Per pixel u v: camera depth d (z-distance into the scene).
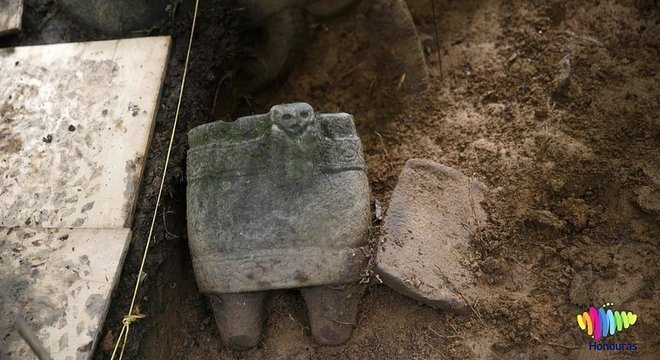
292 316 1.26
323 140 1.15
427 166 1.34
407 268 1.21
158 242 1.25
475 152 1.43
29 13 1.54
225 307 1.19
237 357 1.24
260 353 1.24
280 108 1.11
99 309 1.13
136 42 1.43
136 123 1.33
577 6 1.62
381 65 1.62
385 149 1.50
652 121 1.37
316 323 1.18
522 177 1.36
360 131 1.56
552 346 1.18
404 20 1.53
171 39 1.44
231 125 1.17
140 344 1.17
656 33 1.53
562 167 1.34
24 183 1.28
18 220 1.25
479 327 1.22
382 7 1.52
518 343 1.19
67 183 1.28
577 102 1.45
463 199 1.32
